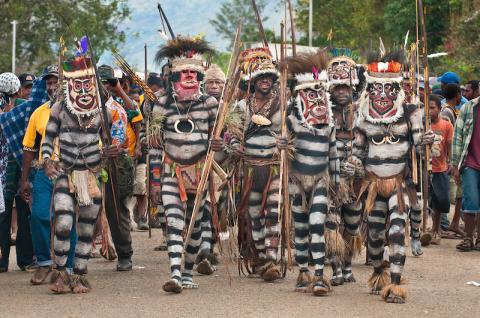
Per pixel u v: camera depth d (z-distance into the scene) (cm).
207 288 1404
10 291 1373
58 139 1358
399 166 1320
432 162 1998
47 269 1448
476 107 1892
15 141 1548
